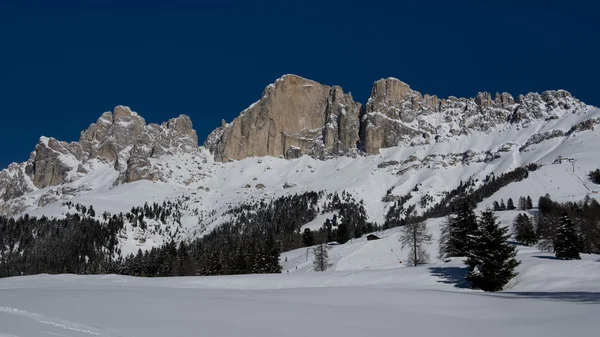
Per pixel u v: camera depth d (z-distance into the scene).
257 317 33.59
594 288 60.31
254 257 134.62
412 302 45.78
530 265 75.69
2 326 28.38
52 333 26.52
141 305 38.94
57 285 77.12
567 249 86.69
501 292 64.44
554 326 29.56
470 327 30.75
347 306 41.78
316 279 83.62
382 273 85.69
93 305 38.28
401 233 160.38
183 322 30.67
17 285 80.75
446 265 90.88
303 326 30.42
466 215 120.25
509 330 29.11
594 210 158.50
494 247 71.75
